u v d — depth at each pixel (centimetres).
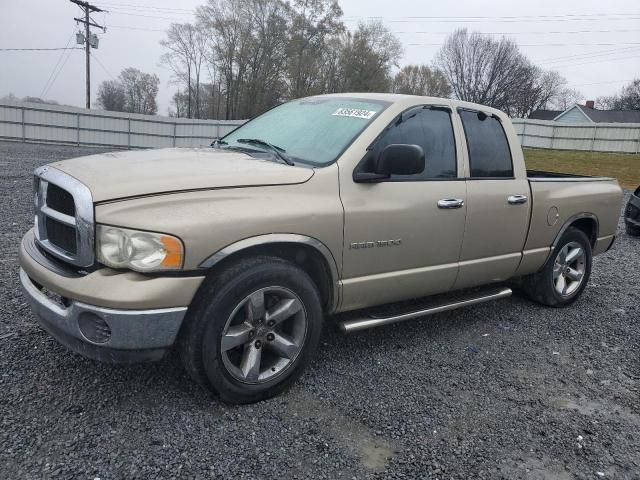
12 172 1373
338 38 5641
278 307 322
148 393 323
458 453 289
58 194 304
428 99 413
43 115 3036
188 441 280
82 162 326
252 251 312
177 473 256
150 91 7906
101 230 274
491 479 271
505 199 445
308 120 406
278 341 324
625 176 2472
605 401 358
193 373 303
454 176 414
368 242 356
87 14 4272
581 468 285
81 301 275
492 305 543
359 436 298
